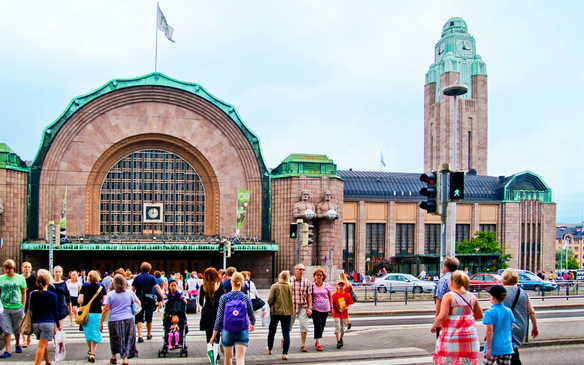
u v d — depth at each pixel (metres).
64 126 48.62
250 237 51.16
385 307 28.73
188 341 17.72
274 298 14.53
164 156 51.94
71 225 48.59
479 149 98.75
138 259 49.97
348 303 16.25
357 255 65.25
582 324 19.27
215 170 51.69
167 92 50.72
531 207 71.31
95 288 14.16
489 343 10.30
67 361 14.09
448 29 104.00
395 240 67.44
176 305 14.85
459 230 69.88
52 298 13.06
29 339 16.41
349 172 69.31
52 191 48.25
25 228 46.94
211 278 13.45
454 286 10.30
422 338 17.45
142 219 51.06
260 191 51.59
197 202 52.28
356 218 66.00
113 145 49.97
